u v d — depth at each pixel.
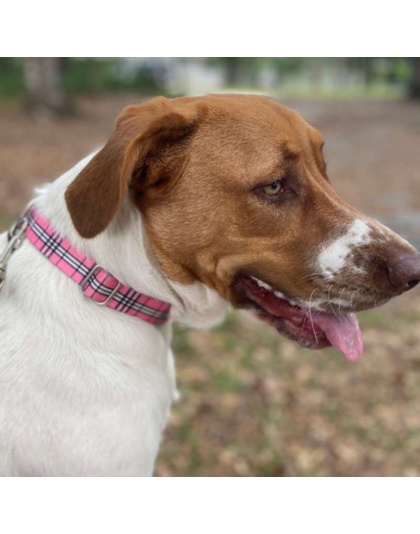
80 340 0.69
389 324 1.51
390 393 1.24
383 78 12.57
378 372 1.30
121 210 0.71
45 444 0.67
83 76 6.42
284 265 0.73
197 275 0.73
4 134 3.61
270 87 12.20
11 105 4.61
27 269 0.70
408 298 1.67
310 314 0.74
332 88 12.20
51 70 4.45
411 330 1.48
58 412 0.67
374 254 0.72
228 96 0.76
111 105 5.71
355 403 1.21
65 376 0.68
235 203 0.72
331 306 0.74
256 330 1.43
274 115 0.74
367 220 0.74
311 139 0.76
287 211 0.73
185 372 1.25
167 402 0.74
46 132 3.87
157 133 0.70
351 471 1.07
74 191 0.66
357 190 2.84
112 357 0.69
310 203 0.74
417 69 7.46
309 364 1.32
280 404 1.19
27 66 4.40
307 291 0.74
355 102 7.48
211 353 1.32
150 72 7.31
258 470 1.05
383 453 1.11
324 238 0.73
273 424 1.14
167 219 0.72
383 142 4.36
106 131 4.19
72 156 3.15
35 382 0.67
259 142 0.72
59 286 0.69
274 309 0.76
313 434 1.13
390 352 1.38
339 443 1.12
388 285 0.72
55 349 0.68
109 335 0.70
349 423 1.16
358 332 0.76
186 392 1.19
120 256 0.70
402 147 4.15
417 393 1.24
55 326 0.68
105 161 0.66
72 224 0.69
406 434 1.15
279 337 1.41
